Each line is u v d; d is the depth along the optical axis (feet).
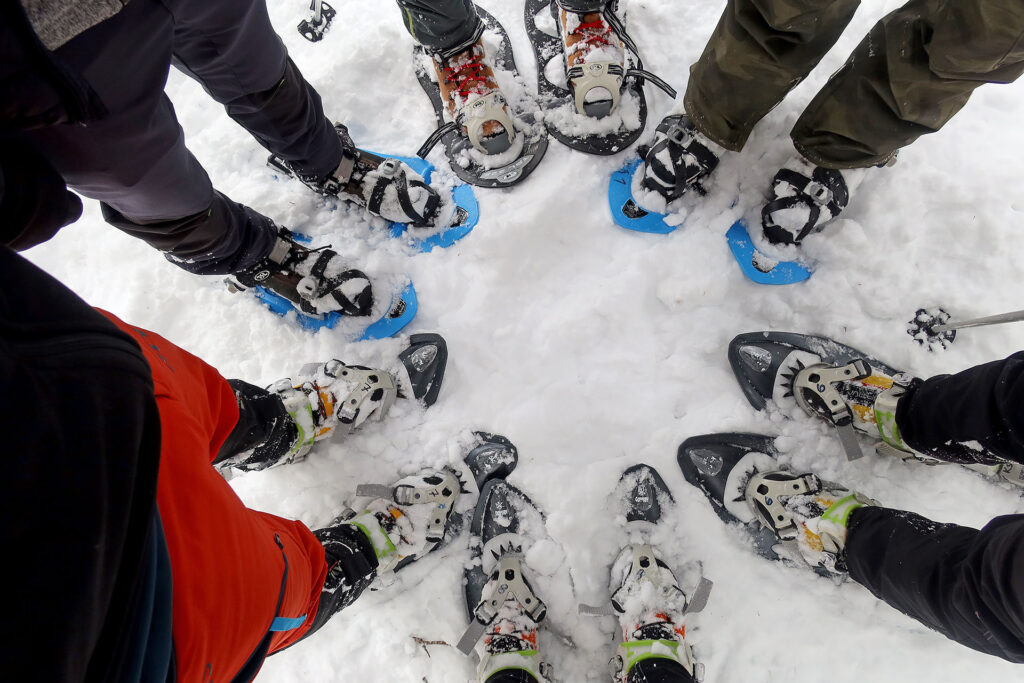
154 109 2.85
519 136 5.82
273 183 5.95
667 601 4.84
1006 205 5.41
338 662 5.20
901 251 5.40
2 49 1.84
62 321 1.52
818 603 5.09
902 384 4.81
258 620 2.55
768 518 4.96
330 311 5.56
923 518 4.14
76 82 2.17
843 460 5.23
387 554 4.87
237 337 5.78
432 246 5.79
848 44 5.77
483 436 5.50
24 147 2.26
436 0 4.53
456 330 5.68
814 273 5.50
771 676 5.04
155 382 2.41
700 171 5.25
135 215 3.45
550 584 5.20
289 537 3.47
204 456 2.43
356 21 6.38
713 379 5.54
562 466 5.39
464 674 5.05
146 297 5.88
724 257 5.56
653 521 5.26
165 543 1.81
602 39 5.46
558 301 5.70
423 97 6.15
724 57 4.16
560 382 5.54
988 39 3.07
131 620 1.57
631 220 5.66
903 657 4.99
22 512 1.25
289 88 4.07
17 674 1.20
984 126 5.71
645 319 5.62
